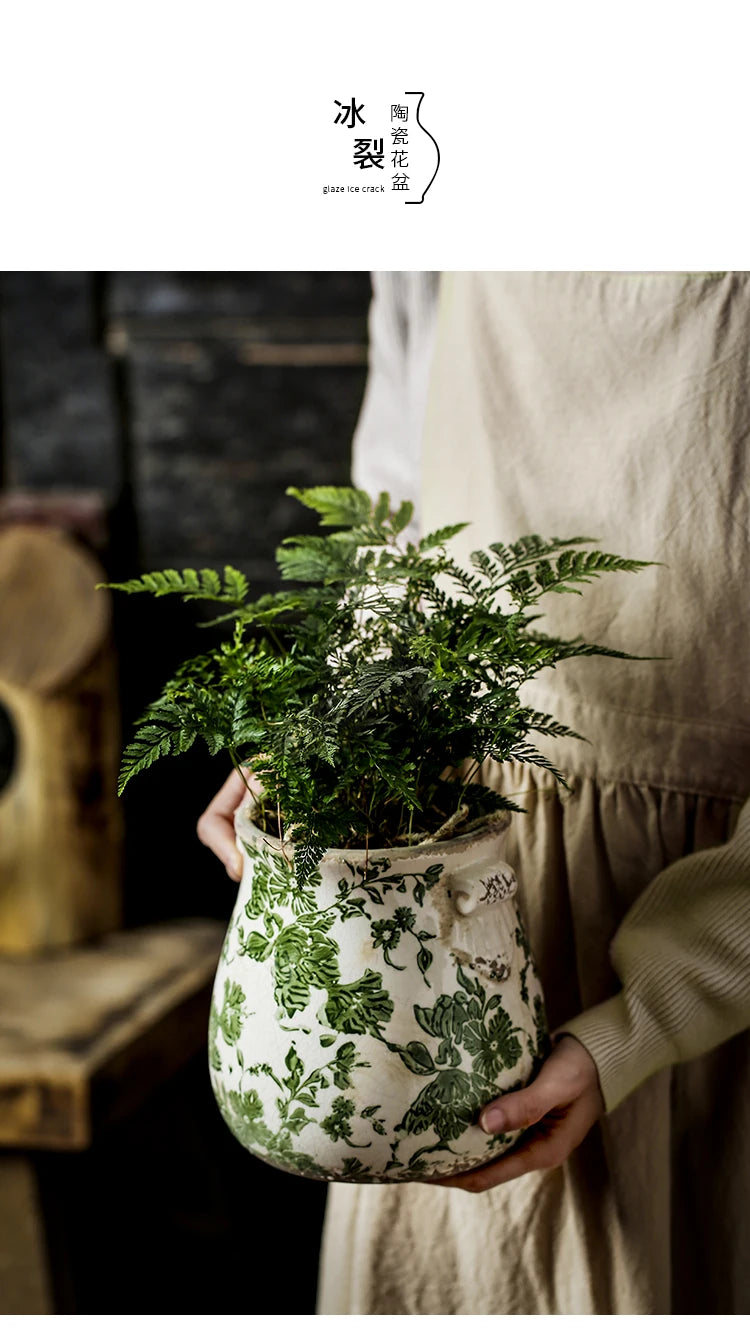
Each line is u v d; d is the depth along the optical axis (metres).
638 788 0.76
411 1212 0.84
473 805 0.65
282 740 0.56
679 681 0.73
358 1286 0.86
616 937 0.73
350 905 0.60
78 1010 1.45
